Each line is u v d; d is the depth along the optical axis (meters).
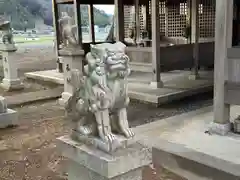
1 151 4.53
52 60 15.18
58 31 10.46
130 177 2.50
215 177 3.39
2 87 9.25
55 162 4.13
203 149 3.92
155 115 6.09
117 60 2.43
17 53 17.66
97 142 2.52
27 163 4.12
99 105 2.46
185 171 3.70
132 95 7.15
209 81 8.20
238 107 5.75
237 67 4.18
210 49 9.05
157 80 7.56
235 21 9.25
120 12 8.53
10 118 5.68
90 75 2.55
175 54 8.01
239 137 4.26
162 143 4.19
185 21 10.30
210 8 9.77
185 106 6.68
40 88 9.23
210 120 5.14
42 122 5.92
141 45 9.26
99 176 2.45
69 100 2.87
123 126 2.61
